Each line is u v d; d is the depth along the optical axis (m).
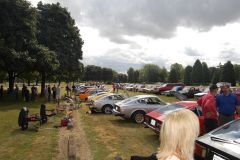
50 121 16.47
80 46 48.41
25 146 10.43
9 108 23.86
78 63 46.97
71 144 6.88
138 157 2.79
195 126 2.23
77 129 14.01
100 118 18.11
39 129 13.93
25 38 33.78
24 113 13.66
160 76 154.88
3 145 10.58
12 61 31.45
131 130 13.70
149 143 10.93
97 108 20.53
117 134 12.70
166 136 2.21
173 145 2.18
